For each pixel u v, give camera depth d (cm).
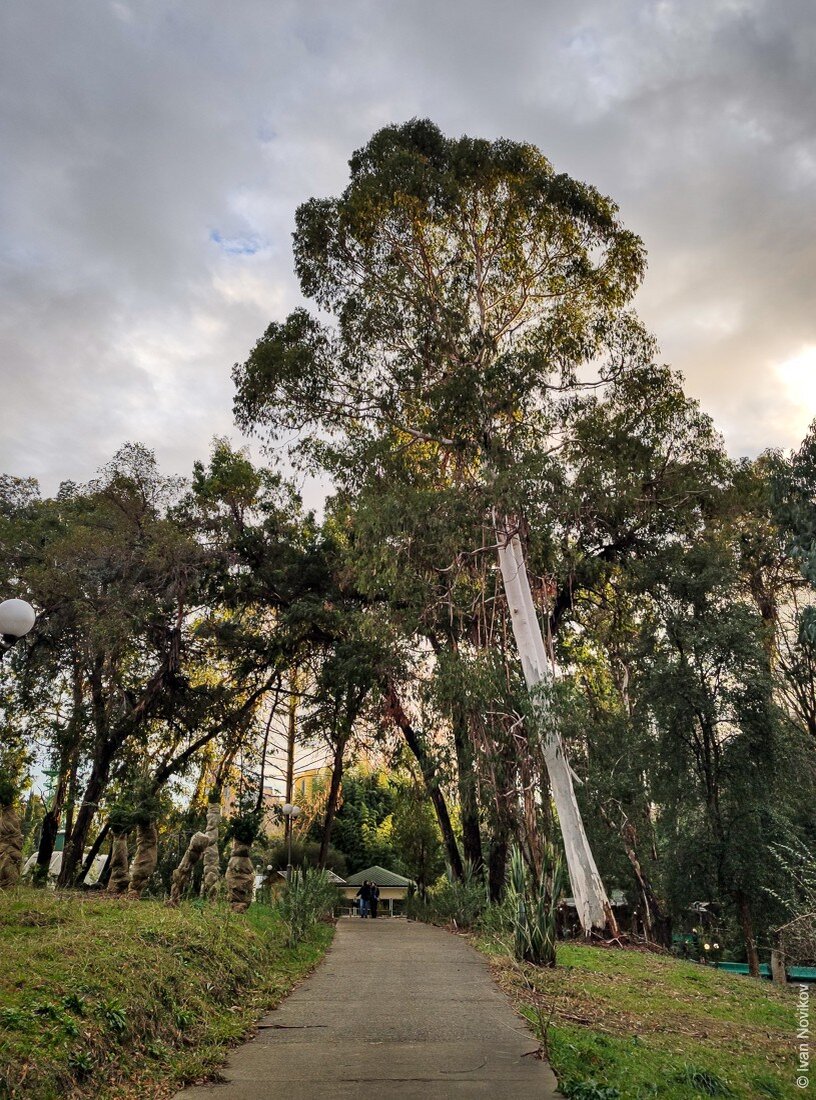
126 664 2588
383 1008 874
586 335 2514
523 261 2555
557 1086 575
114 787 2611
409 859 3659
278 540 2953
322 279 2545
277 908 1627
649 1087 609
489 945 1480
